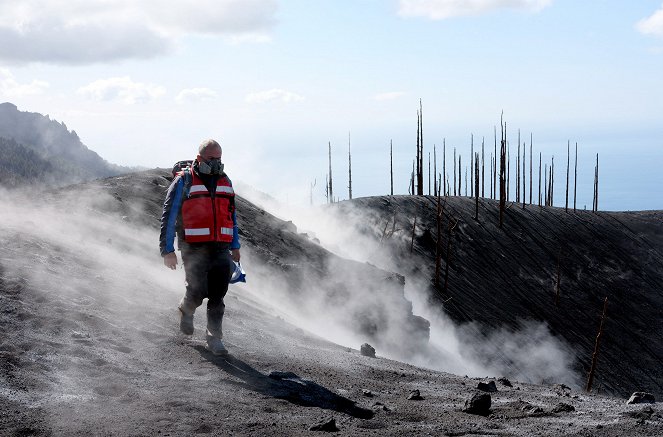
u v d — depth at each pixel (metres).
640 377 76.81
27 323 6.23
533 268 91.94
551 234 104.06
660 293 98.12
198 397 5.04
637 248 107.88
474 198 107.75
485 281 83.19
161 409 4.66
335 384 6.25
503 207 100.62
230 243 6.54
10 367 5.05
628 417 5.41
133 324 7.10
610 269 100.25
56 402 4.58
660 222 116.81
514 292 83.69
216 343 6.48
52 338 5.98
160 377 5.51
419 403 5.89
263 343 7.87
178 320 7.78
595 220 114.19
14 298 6.89
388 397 6.08
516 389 7.47
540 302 84.50
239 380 5.72
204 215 6.32
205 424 4.39
